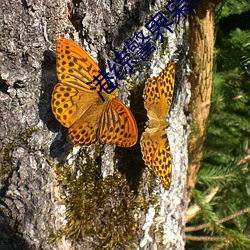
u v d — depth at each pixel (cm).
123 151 39
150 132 37
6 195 37
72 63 35
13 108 37
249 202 55
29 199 37
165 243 43
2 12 35
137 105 39
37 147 37
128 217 40
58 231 38
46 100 37
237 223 54
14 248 38
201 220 57
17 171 37
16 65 36
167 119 43
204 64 46
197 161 50
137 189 40
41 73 37
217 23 51
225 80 55
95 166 38
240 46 53
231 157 56
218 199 56
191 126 49
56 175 38
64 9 37
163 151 38
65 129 37
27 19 36
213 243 54
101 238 39
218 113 57
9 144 37
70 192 38
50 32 36
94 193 39
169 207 43
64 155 38
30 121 37
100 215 39
